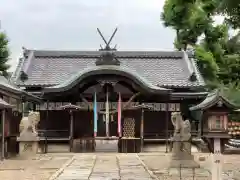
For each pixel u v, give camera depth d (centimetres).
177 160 2088
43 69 3678
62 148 3147
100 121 3347
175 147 2112
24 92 2752
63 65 3756
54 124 3272
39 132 3105
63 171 1970
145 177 1775
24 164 2211
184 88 3462
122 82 3155
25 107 3269
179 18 3728
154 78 3566
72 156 2725
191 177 1773
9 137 2655
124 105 3156
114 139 3041
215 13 1480
